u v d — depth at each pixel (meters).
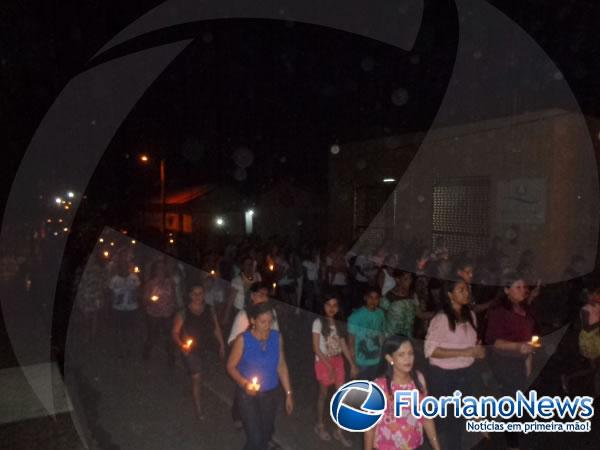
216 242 19.08
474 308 6.86
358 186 17.25
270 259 10.77
